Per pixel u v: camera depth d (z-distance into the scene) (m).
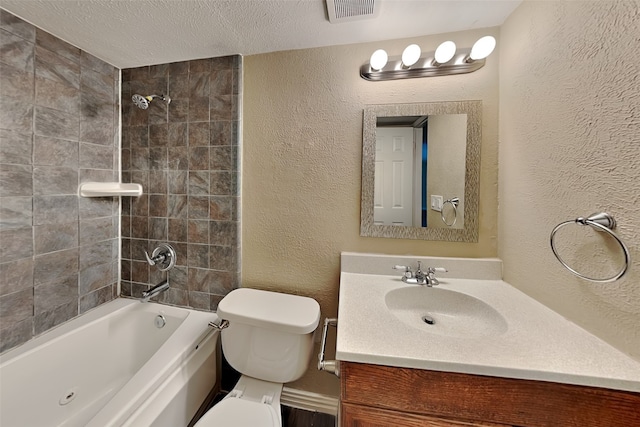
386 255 1.25
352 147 1.28
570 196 0.79
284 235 1.37
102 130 1.44
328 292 1.34
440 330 0.98
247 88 1.37
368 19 1.08
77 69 1.31
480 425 0.64
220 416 0.96
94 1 0.97
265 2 0.98
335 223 1.32
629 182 0.62
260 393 1.12
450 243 1.22
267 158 1.37
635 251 0.61
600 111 0.69
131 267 1.58
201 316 1.41
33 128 1.15
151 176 1.50
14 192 1.09
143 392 0.93
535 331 0.76
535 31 0.93
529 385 0.62
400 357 0.66
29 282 1.15
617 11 0.64
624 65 0.63
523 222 1.01
